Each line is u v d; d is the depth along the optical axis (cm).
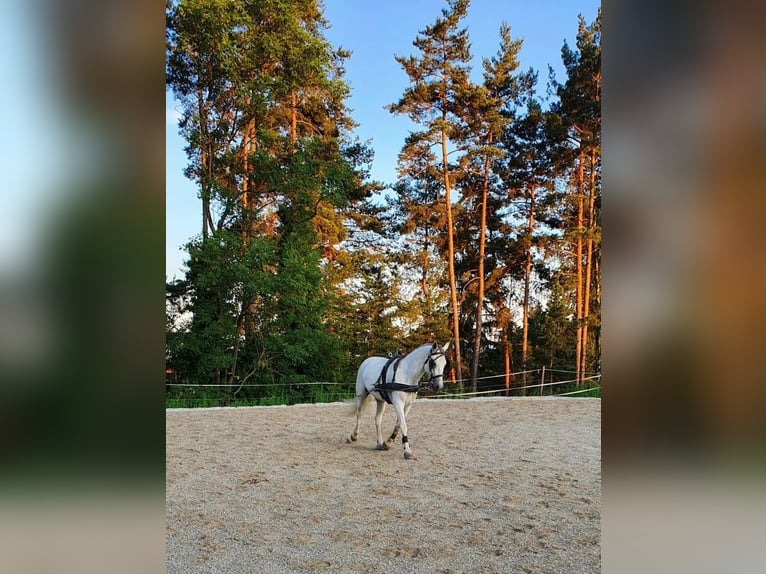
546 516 478
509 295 2450
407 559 384
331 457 707
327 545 409
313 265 1697
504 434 891
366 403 805
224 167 1756
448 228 2119
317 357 1752
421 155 2116
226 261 1517
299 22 1820
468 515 481
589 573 361
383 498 530
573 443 814
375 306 2231
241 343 1645
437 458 705
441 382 677
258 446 779
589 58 1945
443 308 2308
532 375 2270
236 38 1636
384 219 2394
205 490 555
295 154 1711
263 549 401
